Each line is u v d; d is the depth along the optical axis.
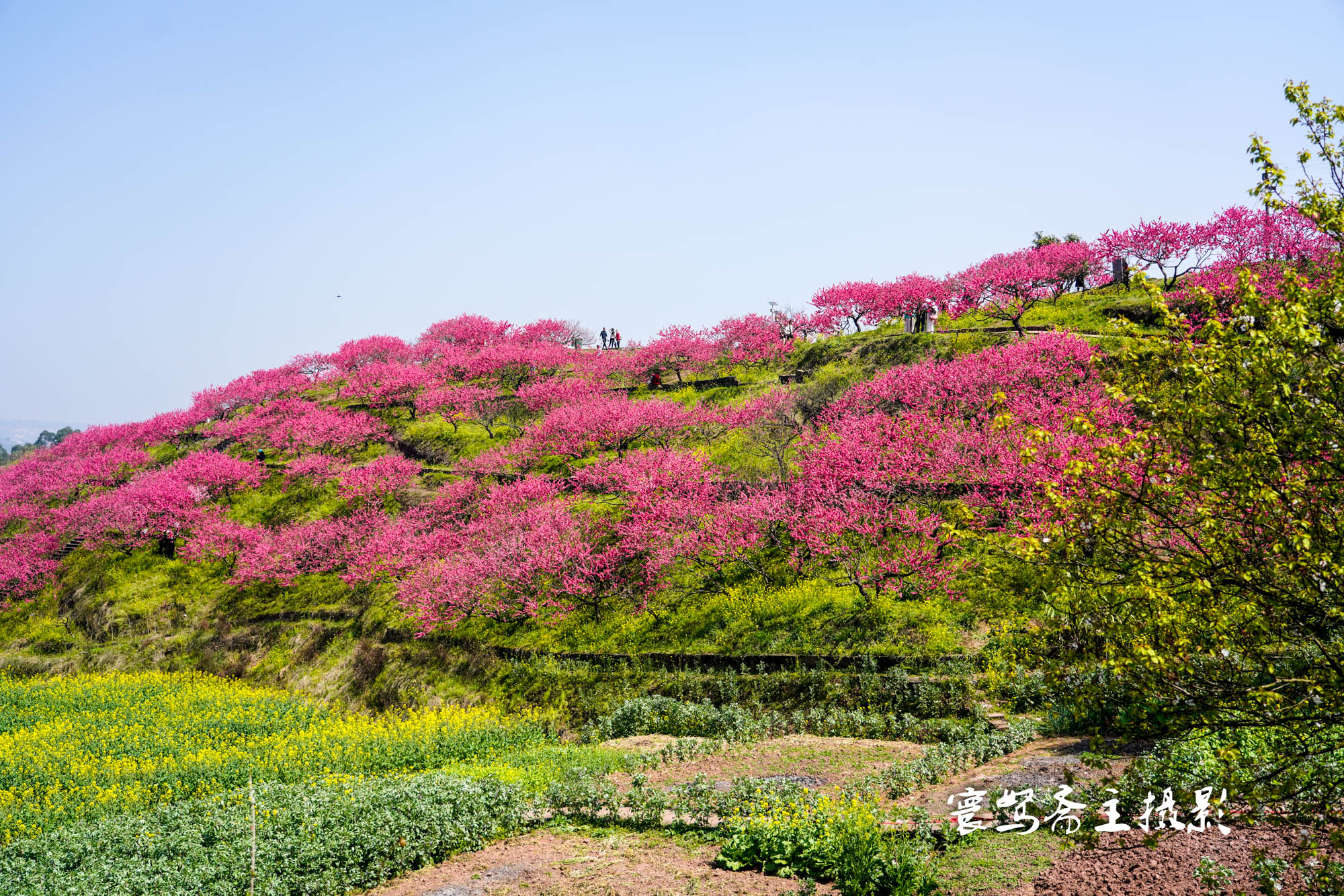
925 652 18.48
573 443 36.47
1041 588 7.25
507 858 11.84
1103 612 6.54
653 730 19.86
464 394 48.28
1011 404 23.55
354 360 63.19
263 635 33.38
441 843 12.40
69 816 16.14
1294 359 5.85
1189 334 6.69
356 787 14.80
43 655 37.81
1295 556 5.86
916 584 20.80
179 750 21.05
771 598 23.00
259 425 53.38
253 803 11.34
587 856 11.54
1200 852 7.84
